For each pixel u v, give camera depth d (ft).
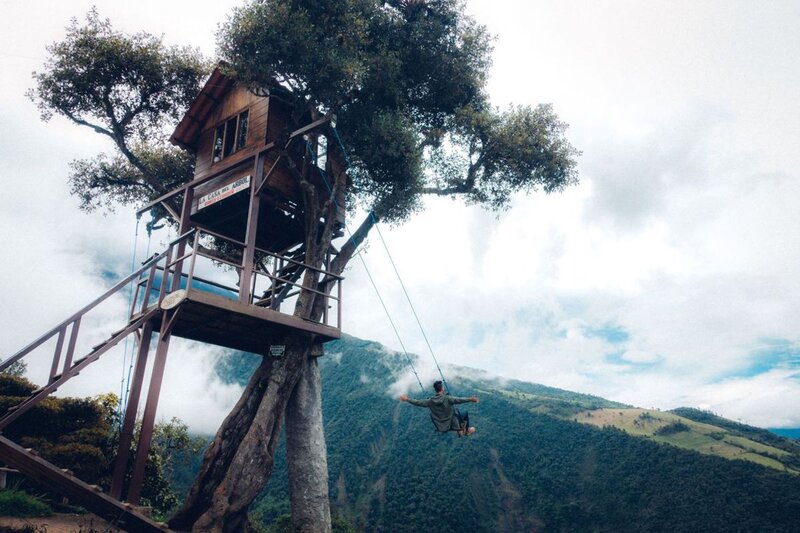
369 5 57.00
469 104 67.67
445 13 63.46
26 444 45.85
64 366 34.73
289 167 52.13
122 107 63.62
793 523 429.38
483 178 72.18
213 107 60.39
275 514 444.96
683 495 527.40
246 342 51.98
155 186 62.85
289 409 50.24
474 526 565.94
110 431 54.65
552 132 70.95
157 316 40.91
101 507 30.94
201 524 37.14
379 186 61.41
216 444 43.24
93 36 60.39
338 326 49.75
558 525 560.20
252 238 45.19
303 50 48.98
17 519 32.71
